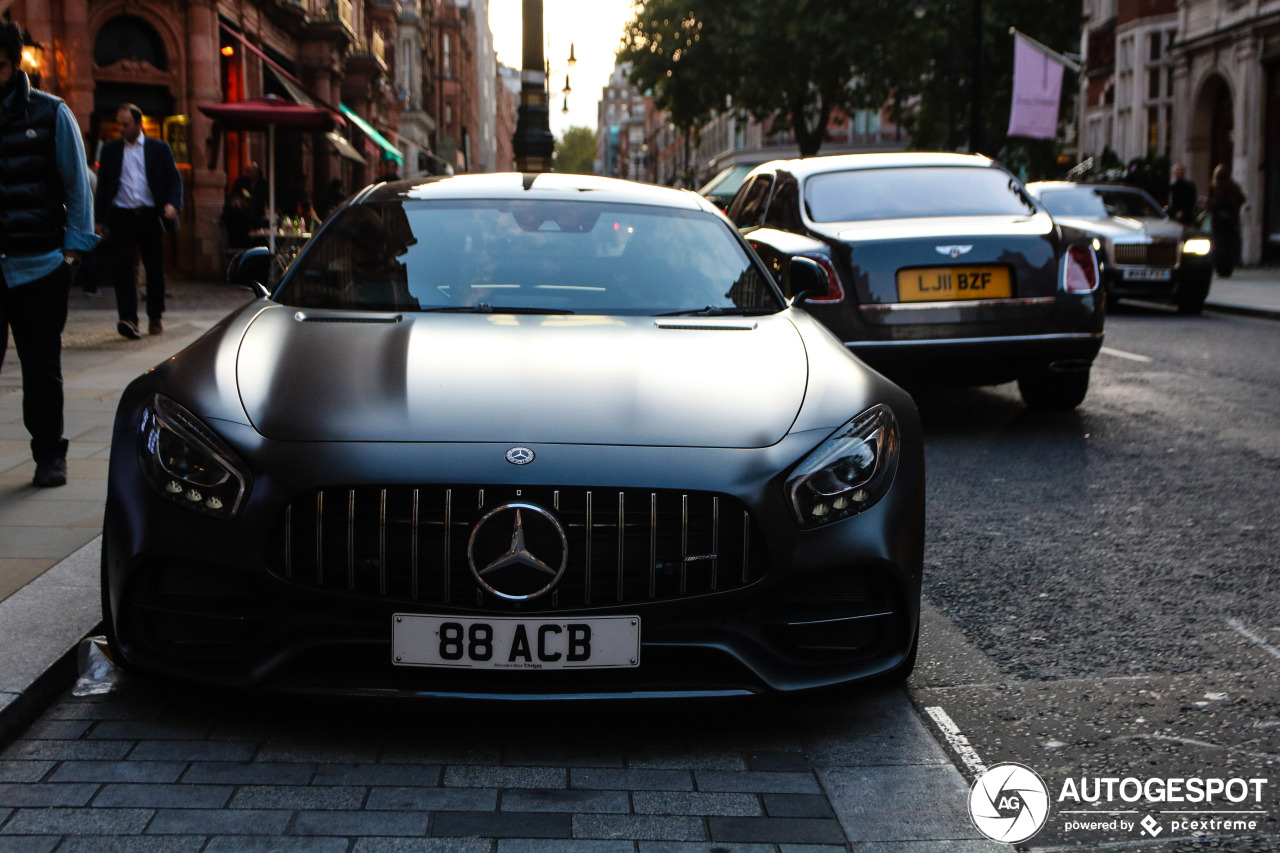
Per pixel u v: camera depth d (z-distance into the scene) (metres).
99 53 19.14
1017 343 6.85
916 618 3.12
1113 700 3.28
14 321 4.98
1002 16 39.59
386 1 37.44
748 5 35.62
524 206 4.49
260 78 23.28
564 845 2.47
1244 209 26.09
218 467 2.87
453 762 2.83
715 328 3.74
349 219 4.47
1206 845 2.52
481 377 3.16
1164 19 31.75
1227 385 8.93
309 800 2.62
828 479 2.95
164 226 10.52
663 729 3.06
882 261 6.78
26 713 2.96
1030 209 7.46
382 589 2.81
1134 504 5.46
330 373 3.17
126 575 2.92
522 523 2.78
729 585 2.89
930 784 2.79
